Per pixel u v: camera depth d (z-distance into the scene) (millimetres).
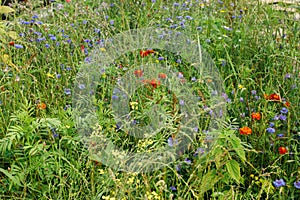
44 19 5051
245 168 3746
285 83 4285
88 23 4910
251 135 3834
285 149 3602
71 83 4293
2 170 3436
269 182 3504
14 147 3691
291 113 3984
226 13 5293
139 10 5129
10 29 4750
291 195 3525
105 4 5176
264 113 3904
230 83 4383
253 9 5086
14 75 4035
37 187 3568
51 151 3660
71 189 3426
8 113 3863
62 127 3754
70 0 5238
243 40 4660
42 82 4230
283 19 4977
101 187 3531
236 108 4059
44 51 4535
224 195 3422
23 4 5262
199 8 5238
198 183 3533
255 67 4508
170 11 5129
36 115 3873
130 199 3420
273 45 4594
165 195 3445
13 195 3521
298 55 4480
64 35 4621
